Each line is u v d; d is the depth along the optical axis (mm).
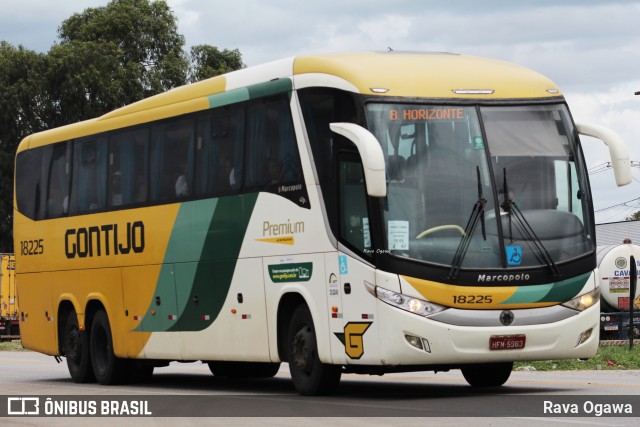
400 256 16406
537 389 19047
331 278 17312
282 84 18422
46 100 75750
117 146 23422
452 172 16828
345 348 17047
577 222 17250
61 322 25484
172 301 21516
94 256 24094
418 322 16281
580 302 17047
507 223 16797
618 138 17797
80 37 84062
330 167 17312
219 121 20172
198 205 20688
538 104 17547
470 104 17172
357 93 16875
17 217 27156
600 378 22609
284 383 23297
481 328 16406
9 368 31359
